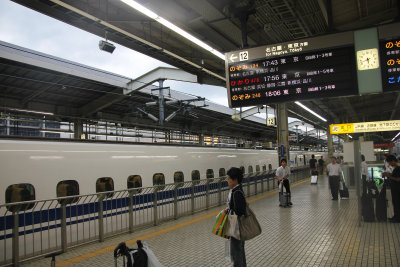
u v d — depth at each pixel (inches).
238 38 438.3
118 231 314.7
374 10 370.3
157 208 370.6
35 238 253.4
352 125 927.7
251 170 684.1
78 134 858.1
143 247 159.5
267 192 664.4
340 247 243.9
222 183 517.0
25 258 233.3
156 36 422.0
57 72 619.8
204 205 450.6
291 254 232.2
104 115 946.7
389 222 324.5
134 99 866.1
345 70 279.3
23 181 253.3
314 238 273.3
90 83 709.3
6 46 527.2
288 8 331.6
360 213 312.0
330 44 284.8
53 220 268.1
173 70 746.8
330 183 510.3
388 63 269.1
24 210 238.1
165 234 307.3
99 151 320.8
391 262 206.4
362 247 241.1
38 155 266.8
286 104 754.2
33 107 764.0
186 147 468.1
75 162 294.4
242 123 1396.4
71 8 282.2
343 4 344.5
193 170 472.7
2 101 699.4
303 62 291.4
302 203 485.4
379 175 573.6
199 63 475.5
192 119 1165.1
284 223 339.3
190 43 445.7
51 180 272.2
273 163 820.6
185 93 904.9
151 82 772.0
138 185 362.9
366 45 275.3
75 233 284.2
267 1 321.7
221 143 1467.8
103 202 313.7
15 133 709.9
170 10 353.1
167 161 417.1
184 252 246.8
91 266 220.7
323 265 207.2
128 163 352.8
